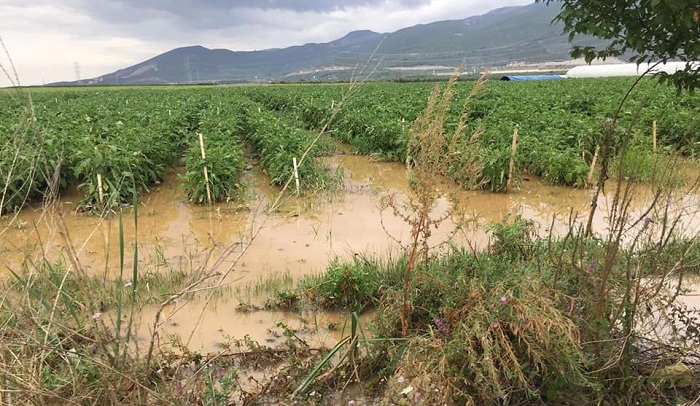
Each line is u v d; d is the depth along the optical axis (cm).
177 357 395
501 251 465
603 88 2544
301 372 389
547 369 326
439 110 350
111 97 3312
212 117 1689
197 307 527
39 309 323
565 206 920
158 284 567
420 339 342
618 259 402
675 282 462
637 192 878
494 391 311
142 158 1041
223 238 782
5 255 662
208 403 321
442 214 847
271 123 1488
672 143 1239
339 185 1089
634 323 339
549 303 315
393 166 1328
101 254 704
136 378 269
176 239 782
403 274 528
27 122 298
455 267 436
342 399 365
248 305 521
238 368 414
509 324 329
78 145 1053
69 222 859
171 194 1053
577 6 312
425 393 299
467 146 389
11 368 273
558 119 1432
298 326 491
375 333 416
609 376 336
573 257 344
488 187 1023
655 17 272
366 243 733
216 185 967
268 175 1209
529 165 1134
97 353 312
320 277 568
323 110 1912
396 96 2544
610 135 341
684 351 347
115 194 373
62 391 292
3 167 794
